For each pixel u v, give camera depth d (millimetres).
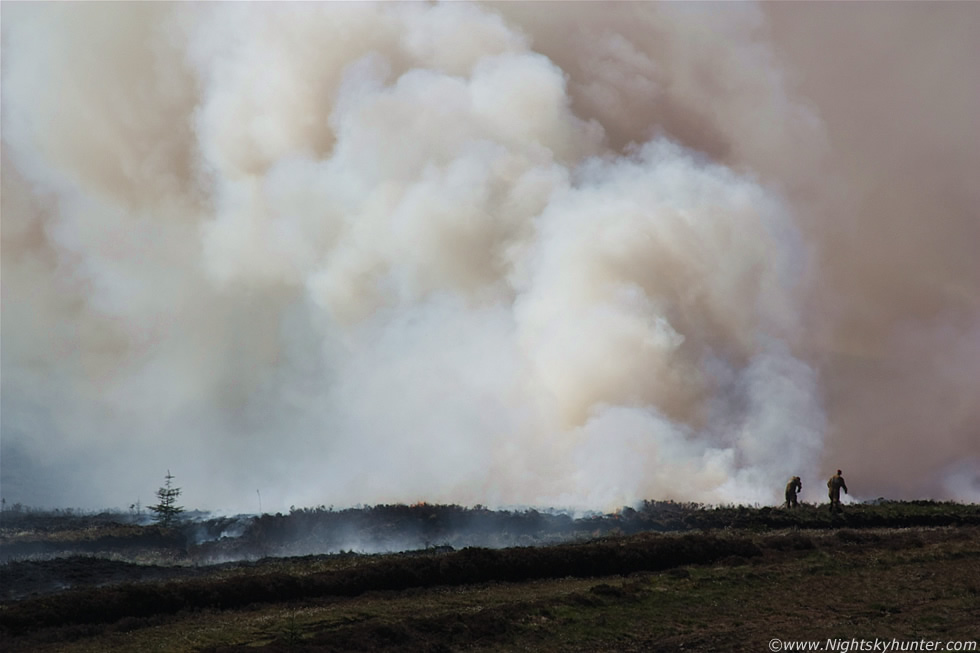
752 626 33219
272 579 36781
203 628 32281
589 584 39344
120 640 31062
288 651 29172
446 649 31000
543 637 32438
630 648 31422
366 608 34906
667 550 42875
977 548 43375
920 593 36406
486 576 39875
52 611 32875
